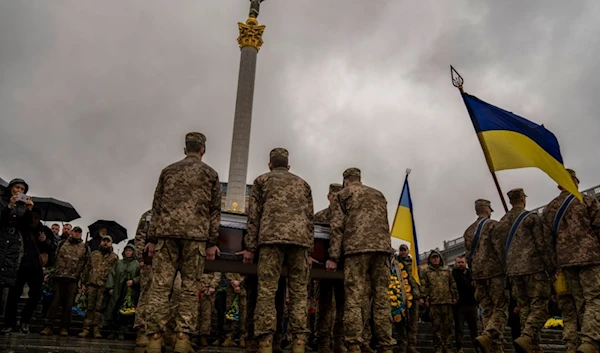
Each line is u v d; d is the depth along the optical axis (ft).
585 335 16.16
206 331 27.48
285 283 20.71
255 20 118.52
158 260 14.87
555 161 19.20
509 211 21.49
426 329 38.34
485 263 22.07
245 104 111.04
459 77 22.39
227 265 18.24
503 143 20.86
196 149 16.74
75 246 28.73
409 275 28.40
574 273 17.65
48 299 32.48
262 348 15.08
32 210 22.86
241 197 104.78
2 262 19.81
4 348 14.64
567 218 17.87
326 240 19.77
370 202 17.88
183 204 15.25
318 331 20.35
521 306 20.29
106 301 30.12
